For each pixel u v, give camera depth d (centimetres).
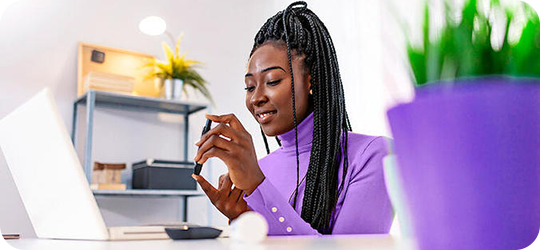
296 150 119
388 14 23
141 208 275
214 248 43
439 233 21
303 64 119
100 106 269
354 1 337
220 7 325
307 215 112
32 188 78
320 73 120
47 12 266
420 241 22
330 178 112
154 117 290
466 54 20
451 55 21
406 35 22
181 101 266
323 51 121
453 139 20
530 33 20
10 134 81
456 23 21
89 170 232
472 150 20
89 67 269
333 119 117
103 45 279
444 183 21
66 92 265
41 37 263
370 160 108
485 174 20
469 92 20
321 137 117
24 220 244
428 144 21
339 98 121
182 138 298
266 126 122
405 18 23
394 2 23
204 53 313
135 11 293
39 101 67
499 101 20
